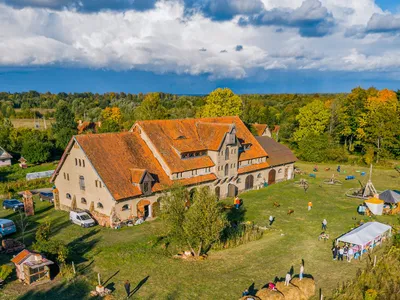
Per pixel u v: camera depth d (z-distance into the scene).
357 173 81.44
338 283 29.98
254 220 47.75
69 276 31.06
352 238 35.16
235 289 29.44
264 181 67.44
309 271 32.53
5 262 34.19
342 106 110.69
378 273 31.27
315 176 77.38
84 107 199.88
